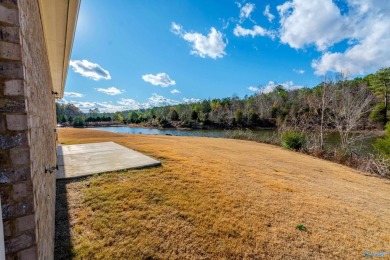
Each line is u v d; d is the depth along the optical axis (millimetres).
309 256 2955
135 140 12203
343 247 3234
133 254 2605
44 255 1581
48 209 2057
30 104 1292
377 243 3438
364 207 4992
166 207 3697
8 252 1017
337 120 14945
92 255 2518
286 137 15070
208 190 4598
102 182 4395
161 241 2887
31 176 1110
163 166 5789
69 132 17688
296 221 3826
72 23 2865
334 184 6758
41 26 2531
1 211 904
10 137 1025
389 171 9633
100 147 8406
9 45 1015
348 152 12758
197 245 2908
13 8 1027
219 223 3445
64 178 4422
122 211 3441
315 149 13484
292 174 7234
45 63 3197
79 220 3125
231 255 2812
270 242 3148
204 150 10016
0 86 987
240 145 14422
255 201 4402
